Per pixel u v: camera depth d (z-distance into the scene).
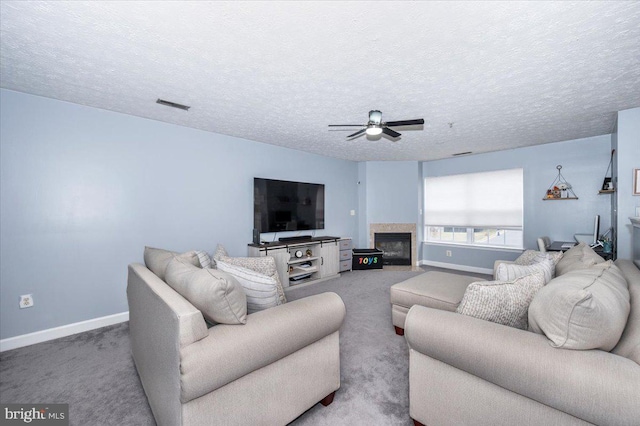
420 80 2.28
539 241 3.89
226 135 3.94
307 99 2.66
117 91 2.49
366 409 1.64
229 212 3.98
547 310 1.10
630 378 0.88
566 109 2.95
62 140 2.71
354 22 1.56
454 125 3.49
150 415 1.61
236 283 1.30
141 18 1.53
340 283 4.59
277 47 1.81
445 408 1.33
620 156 2.96
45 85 2.37
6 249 2.46
